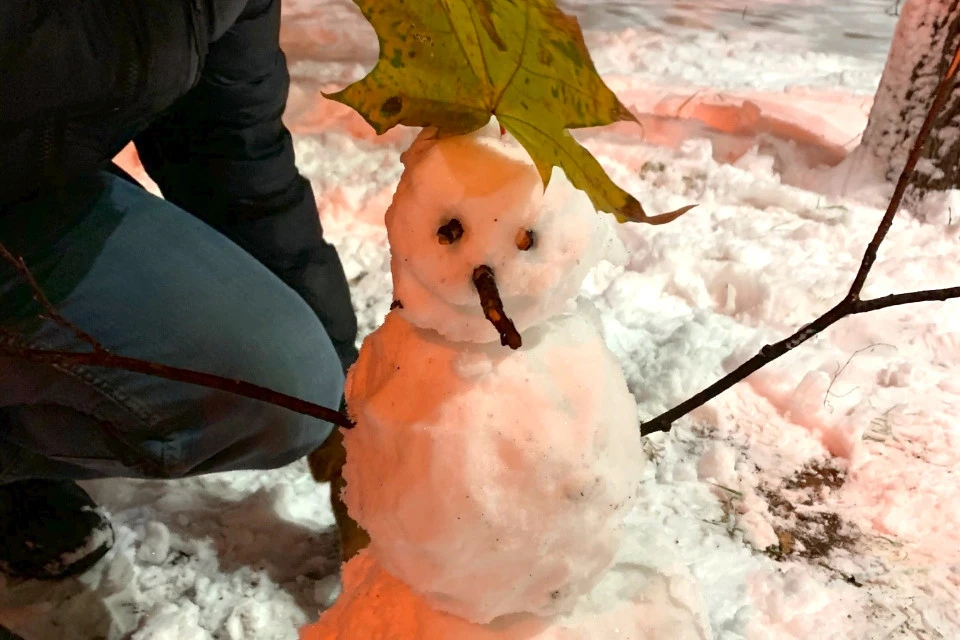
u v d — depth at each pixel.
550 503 0.43
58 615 0.86
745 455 1.08
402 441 0.44
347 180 1.66
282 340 0.80
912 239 1.52
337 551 0.93
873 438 1.08
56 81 0.61
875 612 0.88
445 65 0.40
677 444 1.10
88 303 0.71
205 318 0.76
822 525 0.99
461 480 0.43
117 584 0.88
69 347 0.69
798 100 1.99
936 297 0.44
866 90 2.16
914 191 1.61
